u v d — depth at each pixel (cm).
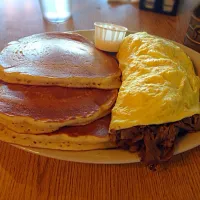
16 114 20
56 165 21
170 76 21
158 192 19
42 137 20
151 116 19
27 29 40
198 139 20
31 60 25
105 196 19
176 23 44
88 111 21
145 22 44
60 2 42
